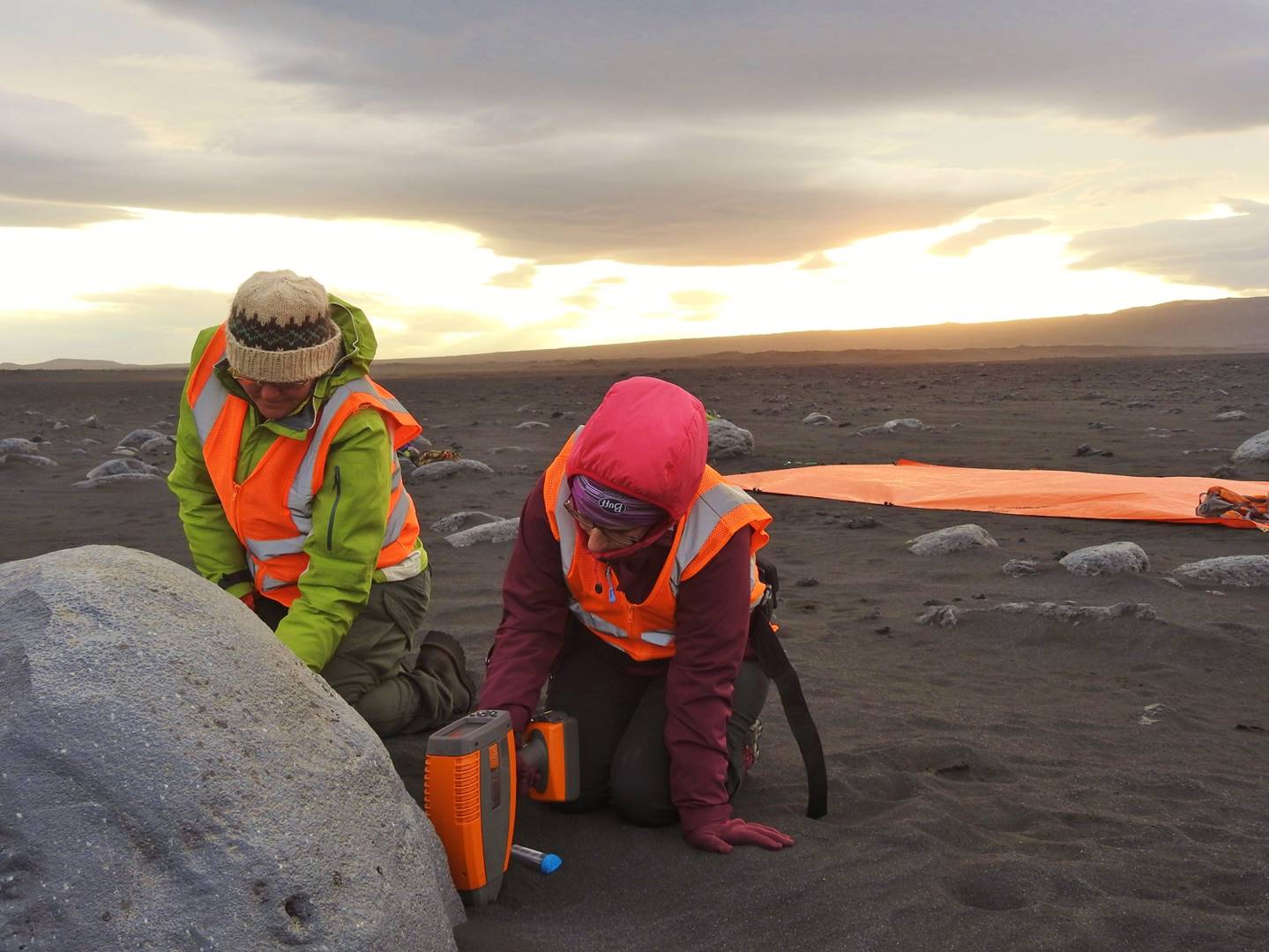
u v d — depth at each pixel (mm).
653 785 3055
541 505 3062
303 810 1914
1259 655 4867
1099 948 2426
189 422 3373
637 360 165375
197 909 1755
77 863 1732
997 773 3633
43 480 12125
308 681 2170
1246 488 9352
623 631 3152
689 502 2754
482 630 5453
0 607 1940
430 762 2500
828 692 4508
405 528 3684
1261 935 2473
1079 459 12773
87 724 1795
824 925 2512
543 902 2691
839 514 9148
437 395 32438
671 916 2584
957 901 2641
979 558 7094
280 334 2961
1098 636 5176
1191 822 3176
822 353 184625
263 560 3393
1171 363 58406
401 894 2023
